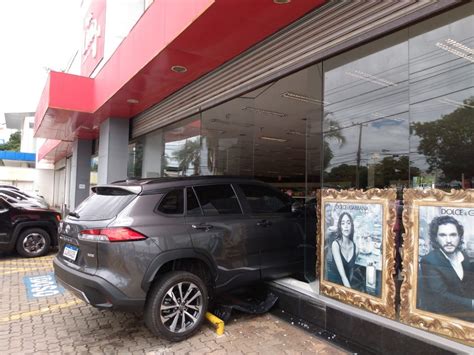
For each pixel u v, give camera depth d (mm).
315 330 4258
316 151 5117
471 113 3916
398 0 3627
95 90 9586
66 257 4281
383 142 4488
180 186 4480
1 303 5414
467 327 2996
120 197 4250
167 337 3953
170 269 4199
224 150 8336
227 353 3779
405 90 4293
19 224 8695
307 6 4352
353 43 4059
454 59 3902
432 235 3289
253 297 5266
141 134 10164
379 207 3789
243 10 4418
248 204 4980
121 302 3734
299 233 5230
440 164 4090
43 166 31812
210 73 6695
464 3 3211
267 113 9680
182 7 4957
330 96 4844
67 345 3996
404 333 3393
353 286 4023
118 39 9727
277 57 5117
